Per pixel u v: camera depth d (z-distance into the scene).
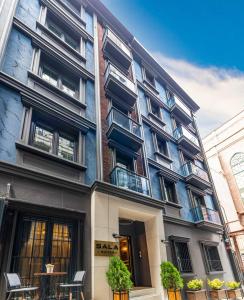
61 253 6.35
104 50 13.48
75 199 7.32
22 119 7.31
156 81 18.12
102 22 15.26
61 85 9.95
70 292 5.50
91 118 9.98
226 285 11.63
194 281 9.51
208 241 12.39
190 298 9.14
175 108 16.92
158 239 8.80
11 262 5.35
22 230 5.88
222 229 13.65
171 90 19.25
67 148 8.58
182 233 11.18
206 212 13.02
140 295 7.52
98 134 9.56
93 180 8.37
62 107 8.70
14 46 8.49
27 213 6.14
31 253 5.79
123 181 8.77
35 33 9.52
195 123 20.28
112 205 7.82
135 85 14.16
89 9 14.74
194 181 14.13
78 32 12.28
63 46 10.85
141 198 8.88
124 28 16.36
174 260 9.79
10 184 6.02
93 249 6.64
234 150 27.23
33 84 8.43
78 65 10.79
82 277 5.51
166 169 12.86
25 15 9.90
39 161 7.13
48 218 6.52
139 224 9.95
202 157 18.41
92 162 8.78
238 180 25.78
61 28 11.88
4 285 5.03
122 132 9.99
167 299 7.70
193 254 11.06
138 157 11.28
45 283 5.74
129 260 9.30
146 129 13.31
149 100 15.40
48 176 6.85
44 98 8.27
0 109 6.89
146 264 8.88
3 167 6.06
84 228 7.05
